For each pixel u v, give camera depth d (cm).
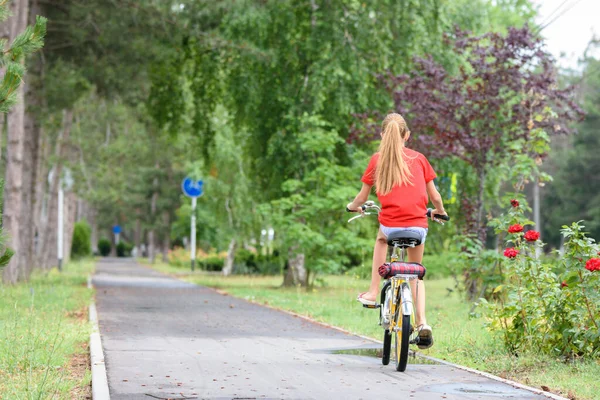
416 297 1867
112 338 2427
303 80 5941
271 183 6088
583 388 1670
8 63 1725
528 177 3850
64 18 5775
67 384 1609
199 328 2833
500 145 3994
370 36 5503
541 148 3878
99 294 4834
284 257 6100
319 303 4197
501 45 3922
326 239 5341
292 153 5759
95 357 1959
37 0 5606
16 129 5094
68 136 8438
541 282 2219
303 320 3259
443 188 4741
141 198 15275
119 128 10438
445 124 3959
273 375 1772
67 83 5619
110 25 5475
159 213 15288
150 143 11438
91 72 5738
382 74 4891
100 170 10562
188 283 6644
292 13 5666
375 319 3259
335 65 5462
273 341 2462
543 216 17162
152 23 5506
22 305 3500
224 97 6141
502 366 1992
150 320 3109
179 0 5512
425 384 1688
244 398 1490
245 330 2803
